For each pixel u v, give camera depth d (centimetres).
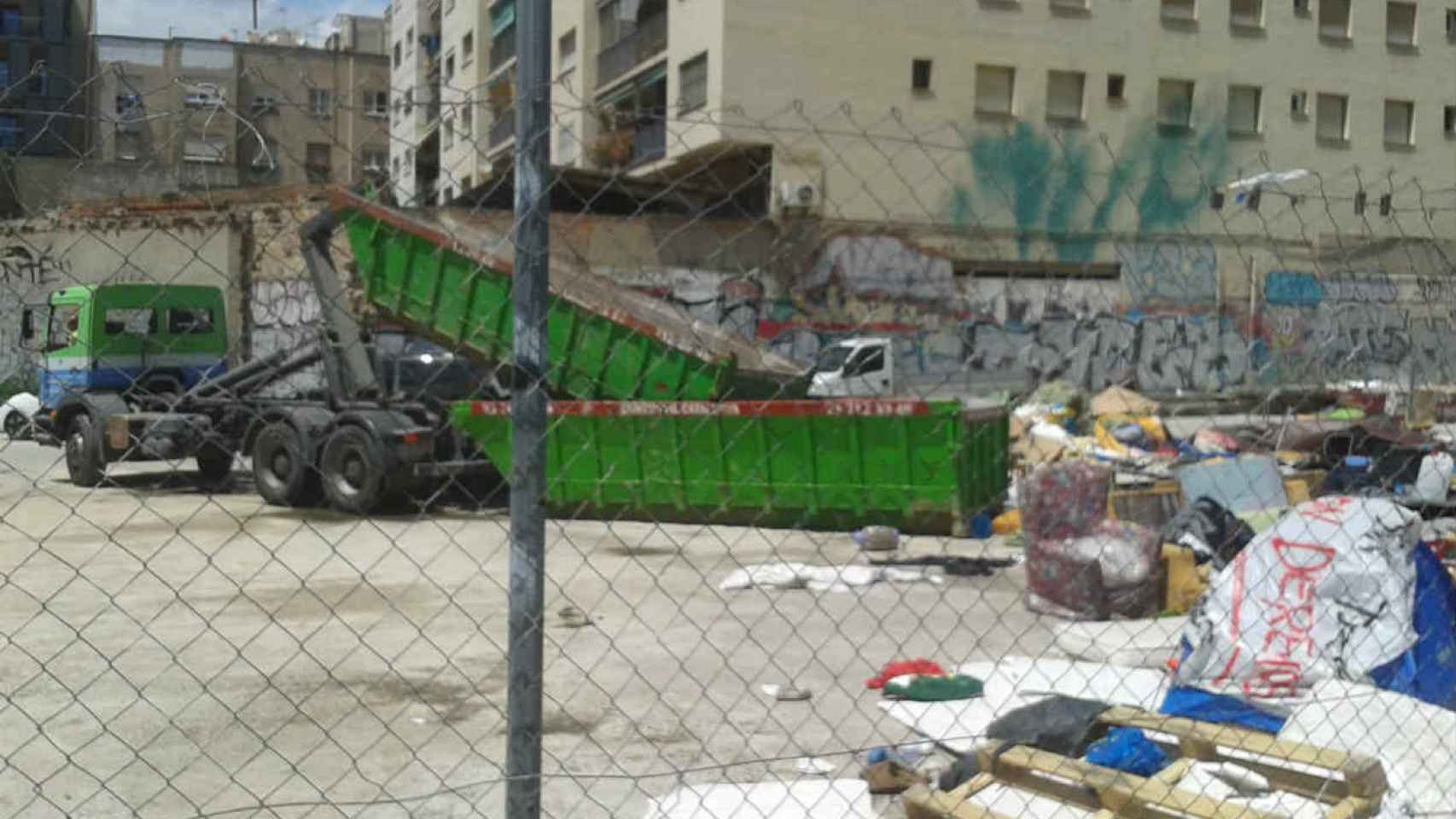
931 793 394
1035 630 770
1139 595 782
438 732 549
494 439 1272
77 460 1398
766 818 438
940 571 973
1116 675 612
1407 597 514
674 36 3262
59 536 1138
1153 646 660
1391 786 397
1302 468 1208
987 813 379
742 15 3066
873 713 584
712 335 1220
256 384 1348
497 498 1406
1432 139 3925
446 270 1298
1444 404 1074
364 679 642
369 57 4659
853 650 718
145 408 1331
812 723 565
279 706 587
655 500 1173
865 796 461
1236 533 853
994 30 3362
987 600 872
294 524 1230
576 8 3778
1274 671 512
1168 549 808
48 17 6291
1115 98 3531
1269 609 529
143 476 1538
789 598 871
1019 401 1019
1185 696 493
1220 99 3653
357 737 539
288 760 467
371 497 1269
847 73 3173
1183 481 1047
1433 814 391
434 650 712
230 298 1296
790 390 1253
